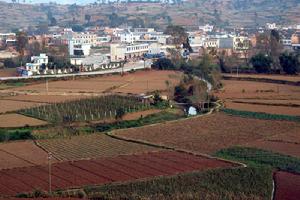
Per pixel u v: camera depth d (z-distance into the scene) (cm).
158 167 8694
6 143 10712
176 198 7019
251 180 7900
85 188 7556
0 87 18812
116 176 8162
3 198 7038
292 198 7062
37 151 9975
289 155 9481
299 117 13175
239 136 11175
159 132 11675
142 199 6931
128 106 14488
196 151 9862
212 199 6988
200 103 15038
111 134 11419
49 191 7400
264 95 16812
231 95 16875
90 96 16350
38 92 17512
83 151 9912
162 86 18550
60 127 12144
